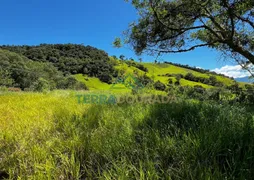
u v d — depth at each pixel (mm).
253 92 7863
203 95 8930
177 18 7492
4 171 2420
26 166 2369
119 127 3377
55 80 58062
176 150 2238
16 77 55938
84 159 2520
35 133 3568
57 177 2143
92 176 2119
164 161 2152
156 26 7574
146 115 3738
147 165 2023
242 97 7672
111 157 2262
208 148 2146
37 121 4152
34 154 2547
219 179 1675
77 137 2963
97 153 2475
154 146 2393
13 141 3188
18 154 2664
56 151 2633
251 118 3227
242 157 2080
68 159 2455
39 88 22078
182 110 3898
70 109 5262
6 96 9812
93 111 4785
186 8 7086
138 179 1803
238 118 3215
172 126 2932
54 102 7082
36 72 61594
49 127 3754
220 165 2016
